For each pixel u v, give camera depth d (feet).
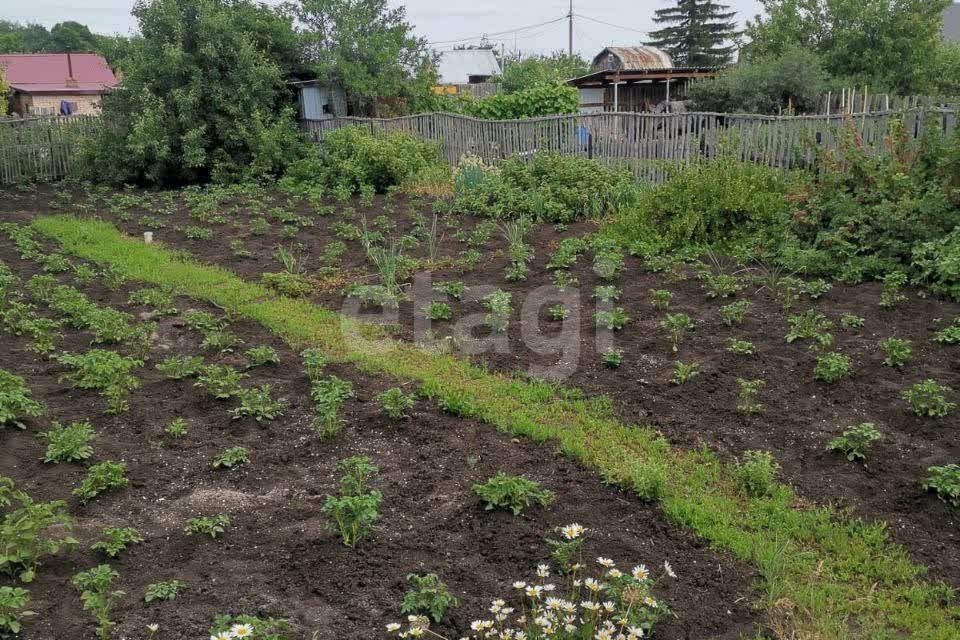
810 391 20.71
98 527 14.74
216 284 31.86
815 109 60.39
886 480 16.75
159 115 57.93
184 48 59.72
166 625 12.09
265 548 14.30
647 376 22.11
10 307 27.14
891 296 25.43
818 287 27.04
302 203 49.80
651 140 48.19
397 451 18.20
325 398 19.39
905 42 75.10
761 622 12.85
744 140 43.83
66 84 140.46
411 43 72.23
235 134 59.06
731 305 25.55
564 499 16.24
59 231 41.47
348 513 14.52
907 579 13.92
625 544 14.70
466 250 36.29
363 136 57.36
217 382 20.66
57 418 19.17
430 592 12.50
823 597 13.46
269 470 17.25
